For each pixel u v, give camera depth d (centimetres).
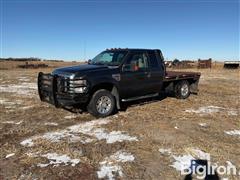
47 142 536
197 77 1085
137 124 667
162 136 578
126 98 811
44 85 740
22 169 422
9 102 964
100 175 404
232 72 3000
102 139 557
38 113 786
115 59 801
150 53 873
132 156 472
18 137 570
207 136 586
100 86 734
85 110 791
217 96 1145
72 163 442
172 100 999
